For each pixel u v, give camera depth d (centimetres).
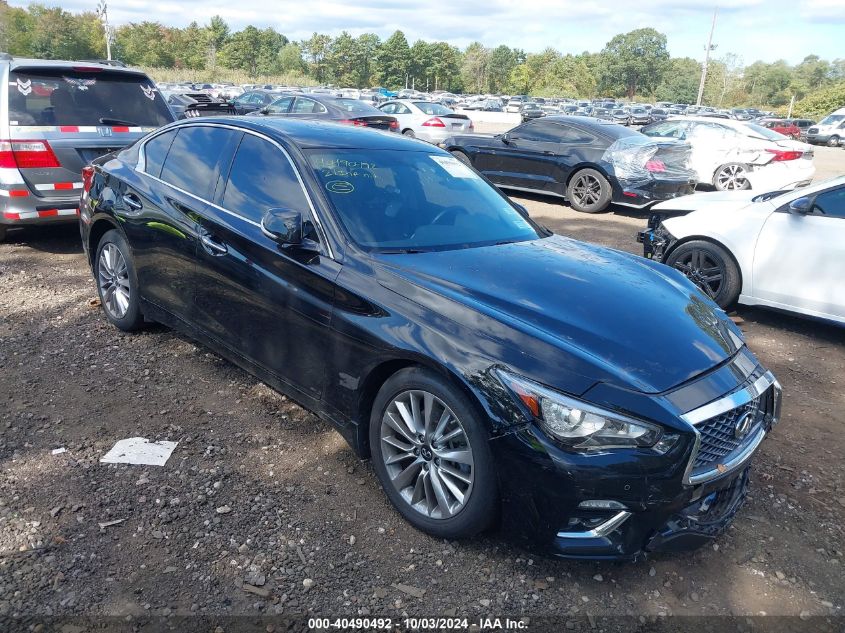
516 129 1245
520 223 414
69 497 306
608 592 272
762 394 296
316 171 362
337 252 331
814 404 461
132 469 330
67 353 457
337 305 317
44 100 637
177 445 354
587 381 255
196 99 1684
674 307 320
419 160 420
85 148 642
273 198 369
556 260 357
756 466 375
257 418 387
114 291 491
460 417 272
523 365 262
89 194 500
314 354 332
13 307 537
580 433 249
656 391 258
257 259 356
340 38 12512
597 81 14488
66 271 641
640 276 354
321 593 261
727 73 13312
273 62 12338
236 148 403
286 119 434
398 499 304
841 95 6425
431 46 13112
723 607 269
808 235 564
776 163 1334
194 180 418
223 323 388
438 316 289
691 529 272
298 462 347
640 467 249
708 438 265
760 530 318
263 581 265
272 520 301
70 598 249
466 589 268
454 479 285
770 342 579
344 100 1556
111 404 392
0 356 446
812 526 324
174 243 413
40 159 618
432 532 292
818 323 632
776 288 586
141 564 269
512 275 325
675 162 1106
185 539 285
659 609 265
